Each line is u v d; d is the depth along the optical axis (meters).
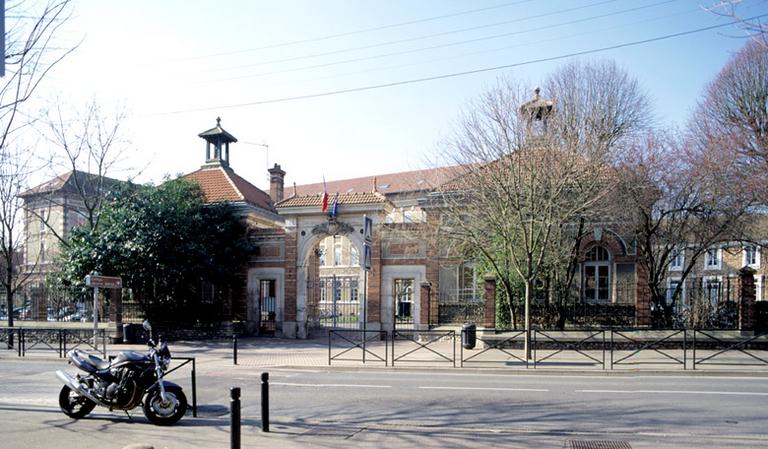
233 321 25.72
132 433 8.59
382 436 8.34
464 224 19.97
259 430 8.79
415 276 24.95
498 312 21.98
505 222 18.62
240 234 27.88
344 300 50.41
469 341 17.55
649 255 21.48
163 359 9.50
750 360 16.48
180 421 9.52
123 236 23.95
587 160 19.30
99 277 18.97
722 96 24.16
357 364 17.00
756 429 8.66
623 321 21.28
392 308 25.03
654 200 20.80
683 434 8.34
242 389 12.84
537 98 19.75
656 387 12.52
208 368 16.58
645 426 8.88
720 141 21.28
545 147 18.55
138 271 23.89
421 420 9.46
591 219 20.70
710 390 12.08
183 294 25.44
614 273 23.33
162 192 25.59
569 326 21.50
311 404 10.97
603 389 12.31
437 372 15.64
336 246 51.91
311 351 20.69
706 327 19.61
